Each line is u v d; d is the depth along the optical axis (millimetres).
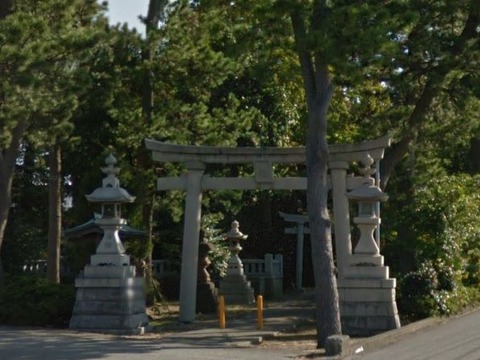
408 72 22781
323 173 18000
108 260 21047
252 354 16766
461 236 25719
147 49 25266
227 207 33312
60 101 20516
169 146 24078
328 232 17859
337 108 28922
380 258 20562
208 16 23031
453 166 36844
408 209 25078
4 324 21844
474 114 24078
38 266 34656
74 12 21453
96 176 27125
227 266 31969
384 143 22688
